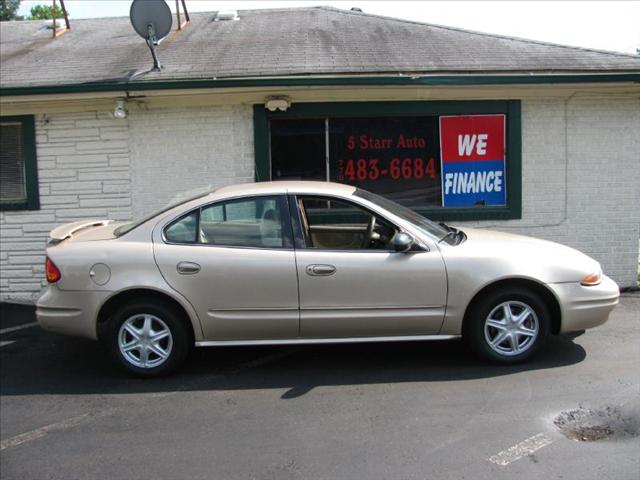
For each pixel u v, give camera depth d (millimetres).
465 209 8023
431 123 7984
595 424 3932
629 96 7898
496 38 9172
